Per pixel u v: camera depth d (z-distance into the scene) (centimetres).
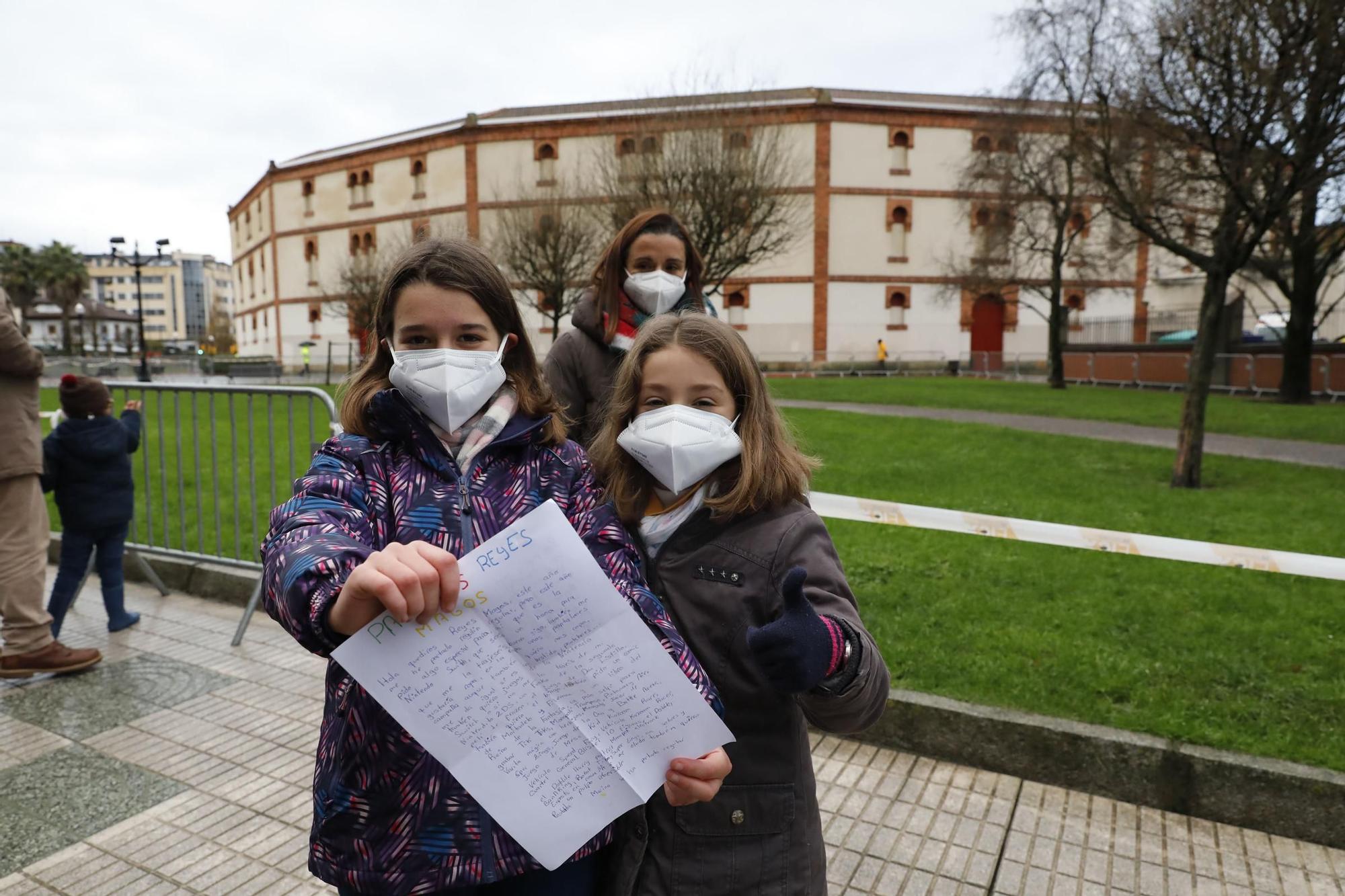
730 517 150
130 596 525
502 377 145
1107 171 846
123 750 327
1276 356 1920
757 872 141
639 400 162
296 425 1059
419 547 107
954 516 400
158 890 244
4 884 246
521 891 135
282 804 290
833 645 118
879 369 3591
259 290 5075
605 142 2980
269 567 117
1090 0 844
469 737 113
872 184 3659
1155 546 359
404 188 4116
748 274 3700
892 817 285
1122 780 296
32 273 5353
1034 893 246
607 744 118
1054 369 2325
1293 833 275
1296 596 462
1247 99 719
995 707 325
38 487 394
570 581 116
